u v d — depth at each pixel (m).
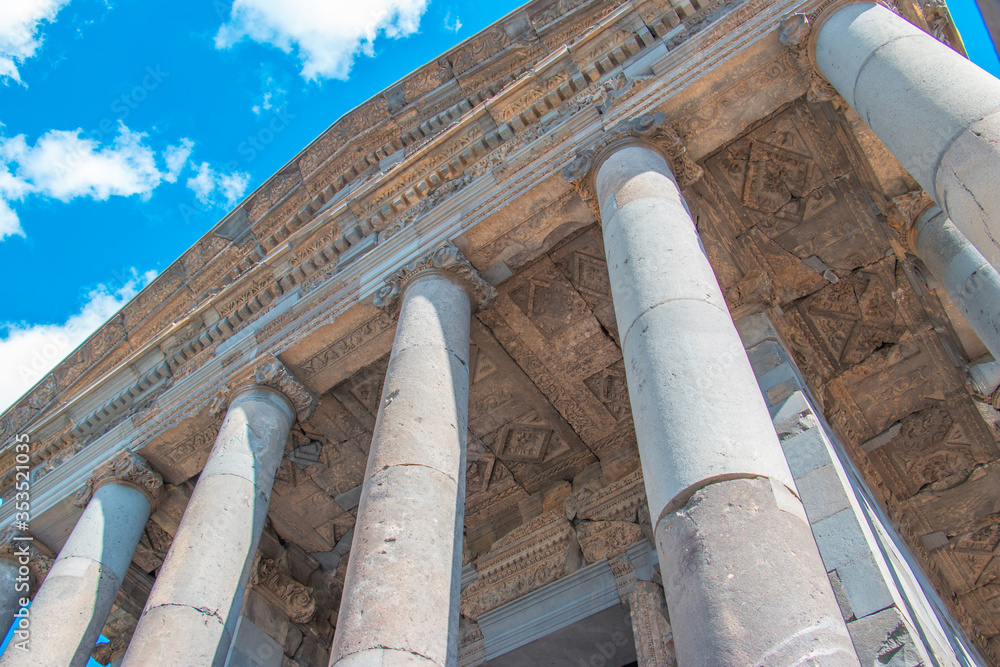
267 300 13.91
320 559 15.50
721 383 6.57
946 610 9.63
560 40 13.24
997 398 11.44
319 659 14.44
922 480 12.18
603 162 10.17
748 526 5.49
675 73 10.58
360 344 12.31
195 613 9.16
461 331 10.49
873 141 10.47
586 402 13.56
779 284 11.75
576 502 13.52
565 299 12.44
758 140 10.86
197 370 13.78
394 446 8.59
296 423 13.59
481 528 14.80
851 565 7.50
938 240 10.30
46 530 14.11
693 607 5.21
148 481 13.27
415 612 7.04
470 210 11.63
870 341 11.87
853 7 9.26
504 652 12.73
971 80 7.14
